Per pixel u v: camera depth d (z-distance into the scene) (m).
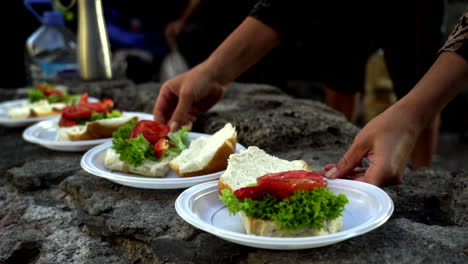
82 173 1.79
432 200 1.48
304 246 1.01
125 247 1.43
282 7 2.11
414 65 2.54
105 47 3.66
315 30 2.61
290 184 1.10
